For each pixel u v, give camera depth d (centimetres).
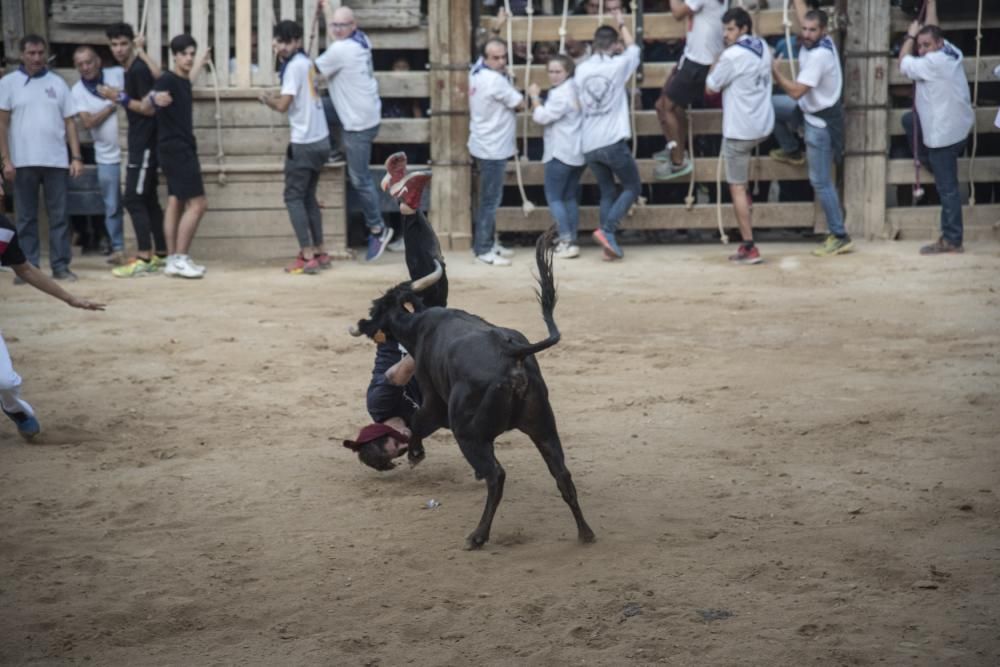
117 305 1503
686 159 1866
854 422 939
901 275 1598
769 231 2041
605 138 1725
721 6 1755
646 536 712
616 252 1777
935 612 585
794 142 1838
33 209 1684
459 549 702
